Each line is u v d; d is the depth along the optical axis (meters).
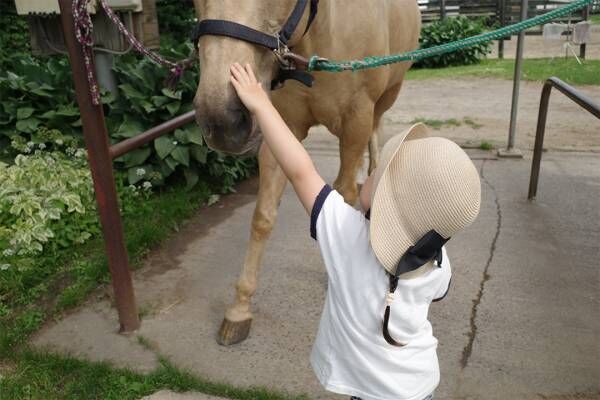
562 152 5.08
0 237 3.21
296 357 2.41
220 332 2.52
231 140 1.66
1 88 4.25
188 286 3.01
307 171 1.51
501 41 11.57
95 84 2.21
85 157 4.04
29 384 2.24
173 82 2.01
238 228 3.71
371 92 2.42
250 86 1.57
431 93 8.20
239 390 2.18
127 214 3.72
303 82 1.89
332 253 1.44
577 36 10.70
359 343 1.44
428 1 15.80
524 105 7.10
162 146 3.94
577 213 3.76
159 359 2.38
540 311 2.69
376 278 1.39
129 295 2.56
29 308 2.79
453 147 1.28
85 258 3.25
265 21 1.67
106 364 2.34
